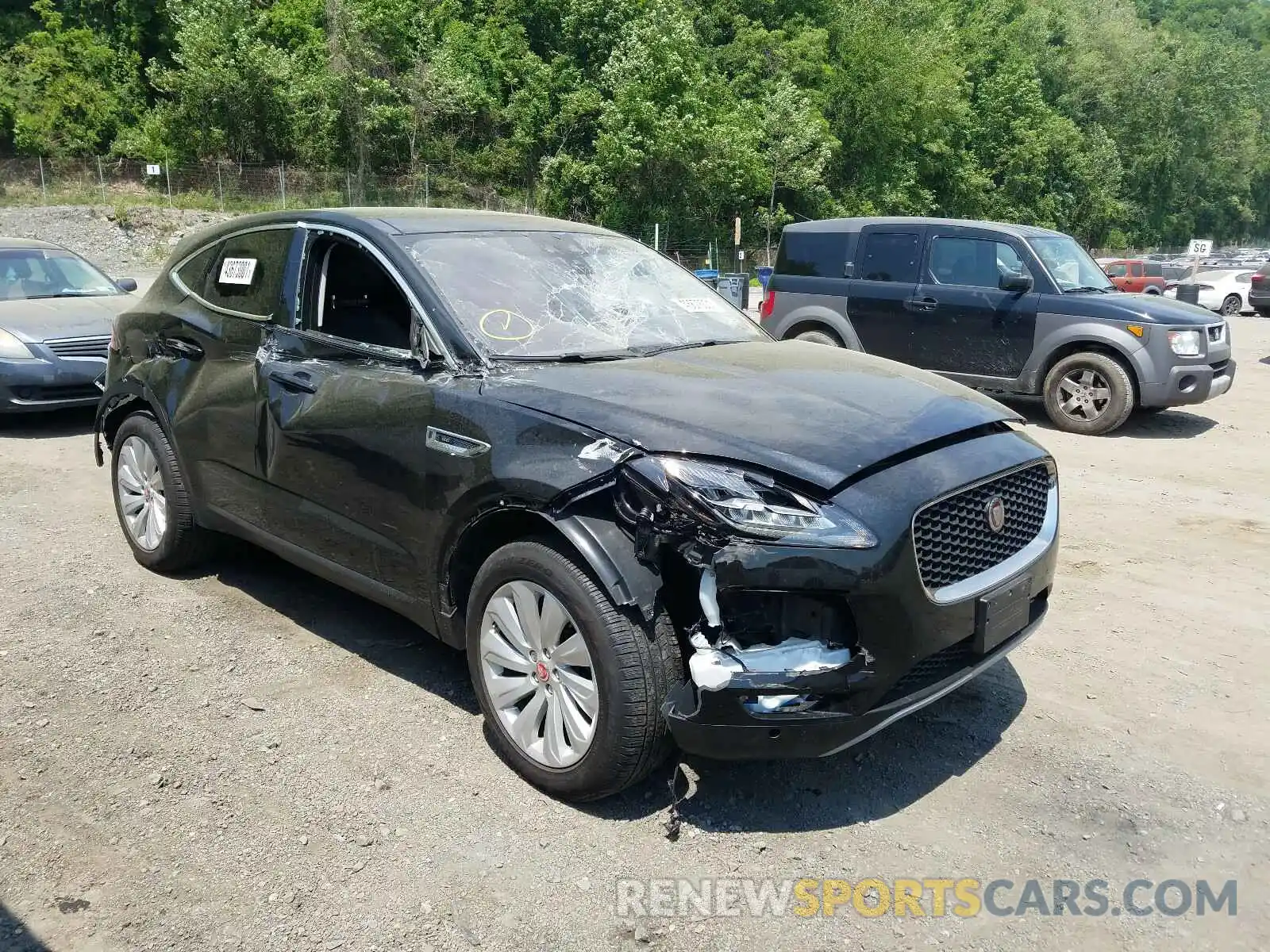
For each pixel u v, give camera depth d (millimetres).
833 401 3314
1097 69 69812
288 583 4988
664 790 3277
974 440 3334
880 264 10477
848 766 3459
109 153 45188
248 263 4473
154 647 4215
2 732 3506
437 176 45250
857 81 49000
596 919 2668
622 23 46344
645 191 42312
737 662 2801
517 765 3289
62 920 2607
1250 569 5535
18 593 4746
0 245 9422
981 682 4125
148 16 51062
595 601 2934
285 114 45375
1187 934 2662
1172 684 4117
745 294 22391
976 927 2674
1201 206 76125
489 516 3246
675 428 3014
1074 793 3309
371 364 3779
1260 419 10250
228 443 4352
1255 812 3221
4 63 47312
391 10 45719
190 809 3098
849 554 2773
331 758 3408
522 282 3982
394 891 2754
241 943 2539
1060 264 9797
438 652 4254
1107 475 7766
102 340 8234
